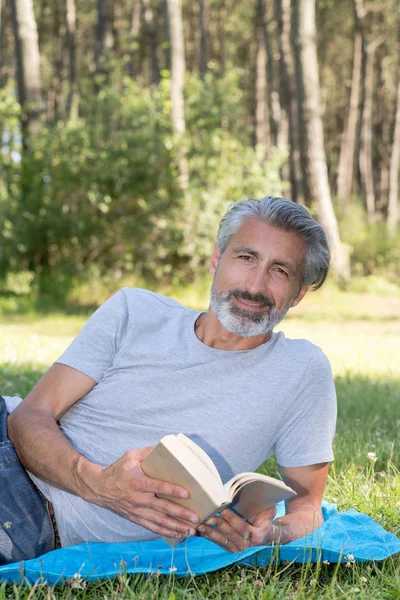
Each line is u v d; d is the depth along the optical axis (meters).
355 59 30.42
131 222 14.45
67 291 14.54
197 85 15.29
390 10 32.94
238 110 15.46
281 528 2.46
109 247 14.93
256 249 2.50
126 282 14.85
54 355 7.38
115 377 2.59
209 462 2.14
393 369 7.41
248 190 14.70
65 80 38.31
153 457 2.12
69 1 28.70
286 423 2.58
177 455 2.06
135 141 14.37
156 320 2.64
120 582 2.24
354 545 2.56
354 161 39.69
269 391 2.53
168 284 15.04
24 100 15.60
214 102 15.29
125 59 16.02
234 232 2.56
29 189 14.86
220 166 14.59
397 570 2.42
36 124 15.51
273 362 2.55
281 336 2.63
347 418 4.87
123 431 2.53
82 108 15.27
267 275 2.51
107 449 2.52
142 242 14.62
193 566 2.42
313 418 2.58
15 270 14.91
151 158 14.27
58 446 2.41
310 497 2.61
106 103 14.96
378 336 10.70
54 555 2.37
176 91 14.98
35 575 2.27
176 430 2.50
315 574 2.36
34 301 13.98
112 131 14.77
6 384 5.25
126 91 15.14
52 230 14.55
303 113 16.97
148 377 2.55
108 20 22.09
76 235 14.61
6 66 34.91
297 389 2.56
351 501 3.16
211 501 2.06
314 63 16.89
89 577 2.27
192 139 14.93
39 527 2.43
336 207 21.88
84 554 2.39
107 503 2.28
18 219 14.57
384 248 20.50
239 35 37.00
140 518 2.23
